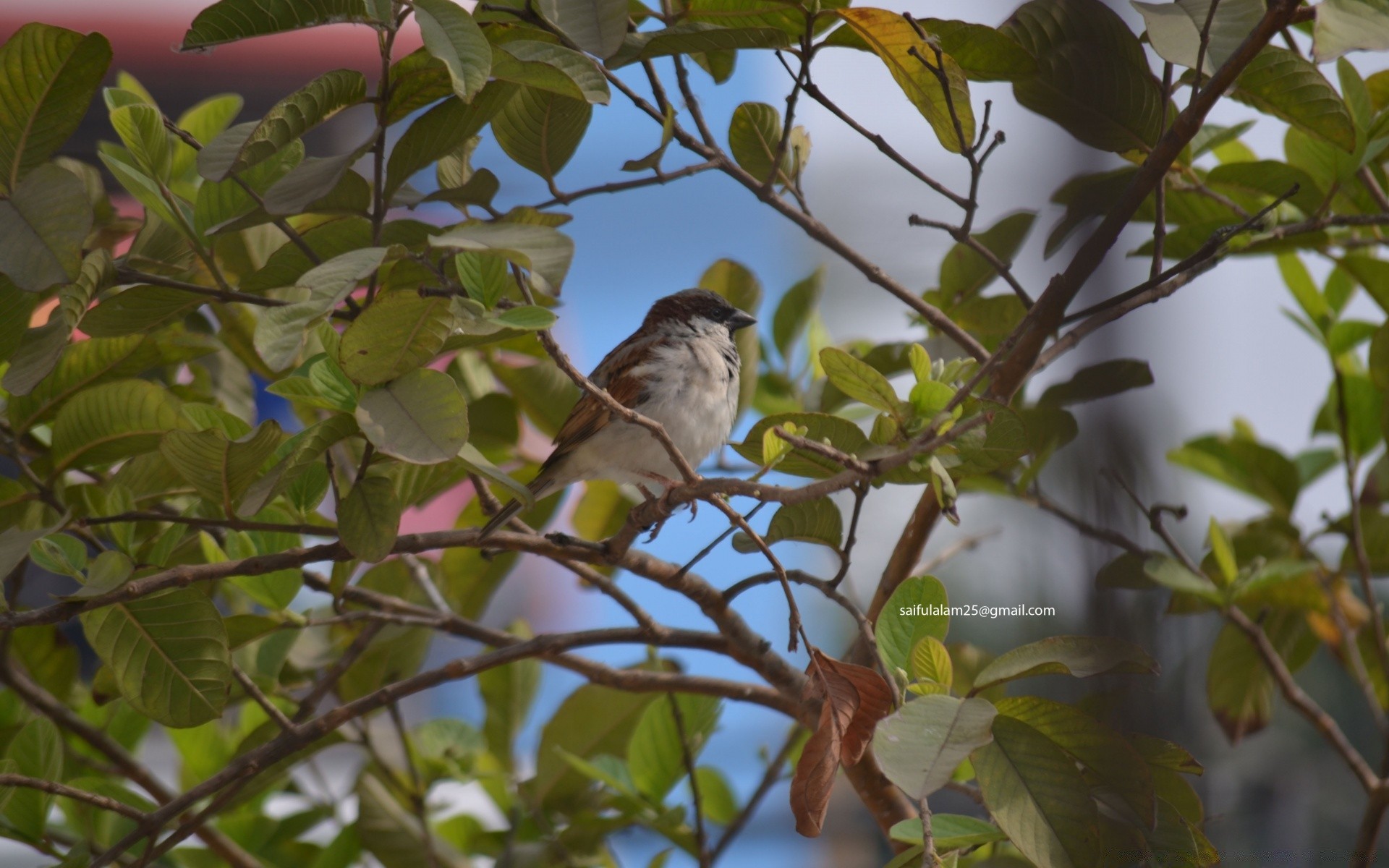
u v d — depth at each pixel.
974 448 3.23
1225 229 3.70
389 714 5.16
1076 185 4.25
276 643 4.96
